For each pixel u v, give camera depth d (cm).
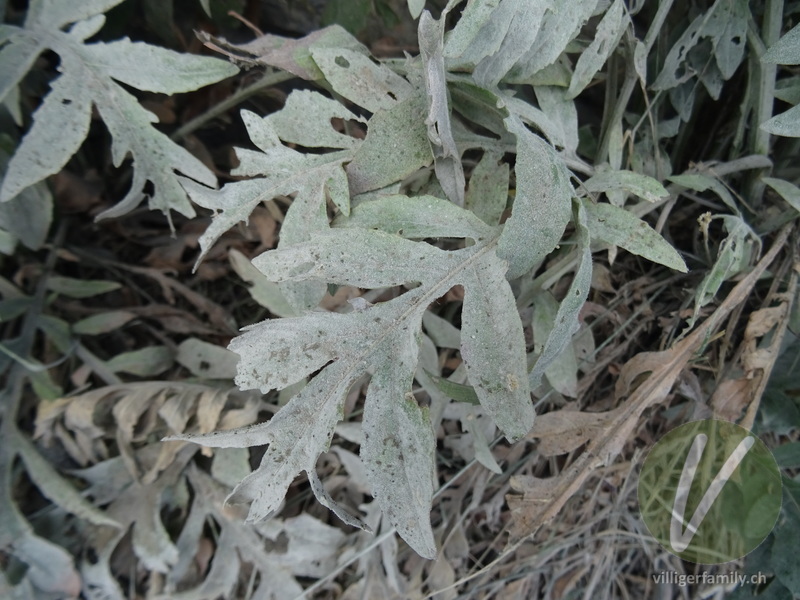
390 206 21
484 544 33
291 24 30
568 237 26
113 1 21
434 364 27
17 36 21
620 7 22
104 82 21
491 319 19
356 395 29
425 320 27
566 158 24
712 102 30
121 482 27
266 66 26
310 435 18
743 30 25
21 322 27
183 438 17
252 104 30
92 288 27
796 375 29
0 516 24
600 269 29
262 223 30
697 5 27
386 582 30
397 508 19
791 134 21
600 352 30
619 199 24
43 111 20
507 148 23
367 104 22
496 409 19
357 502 30
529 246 19
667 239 29
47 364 26
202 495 28
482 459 26
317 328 18
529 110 23
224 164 31
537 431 26
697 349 25
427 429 19
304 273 19
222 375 28
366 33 28
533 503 25
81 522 26
